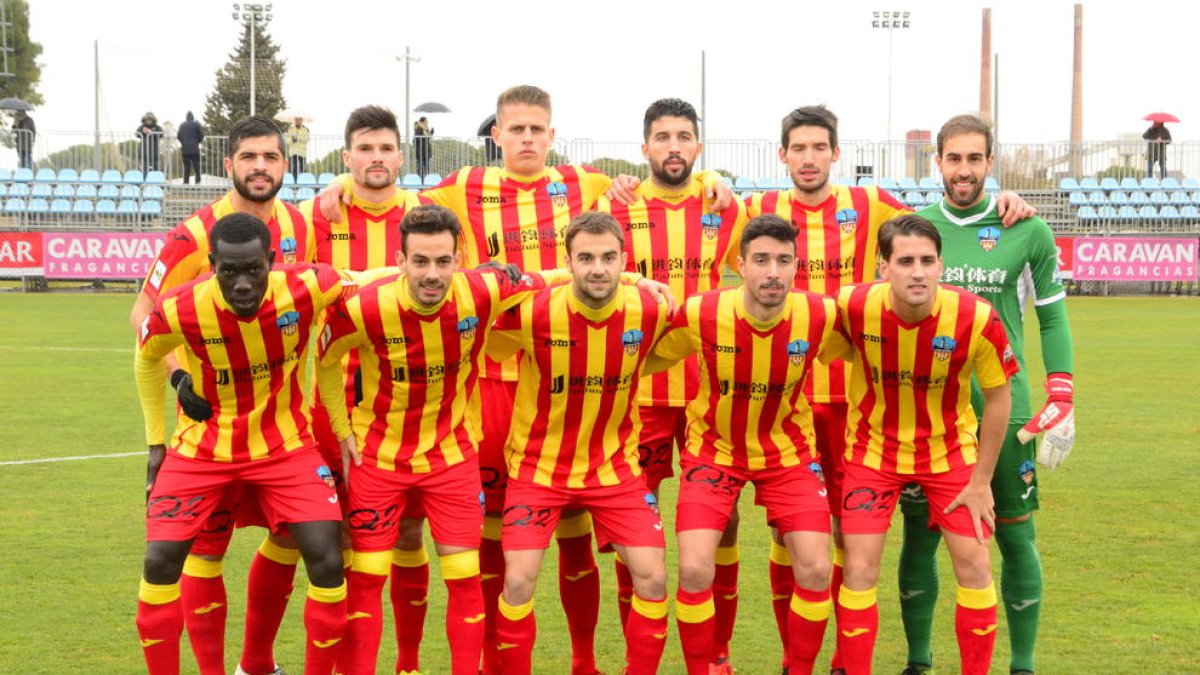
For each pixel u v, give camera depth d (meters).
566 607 5.23
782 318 4.87
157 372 4.83
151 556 4.59
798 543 4.87
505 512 4.94
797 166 5.53
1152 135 30.80
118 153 29.55
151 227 28.61
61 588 6.26
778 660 5.44
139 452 9.93
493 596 5.46
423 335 4.75
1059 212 30.11
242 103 62.88
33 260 26.55
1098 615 5.89
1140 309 24.77
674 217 5.71
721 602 5.28
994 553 7.16
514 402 5.31
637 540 4.84
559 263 5.89
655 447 5.52
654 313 4.95
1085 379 14.50
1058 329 5.29
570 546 5.18
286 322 4.67
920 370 4.82
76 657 5.27
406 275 4.70
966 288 5.37
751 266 4.74
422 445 4.88
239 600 6.23
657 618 4.79
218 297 4.59
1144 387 13.82
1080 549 7.09
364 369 4.90
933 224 4.96
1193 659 5.29
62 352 16.67
